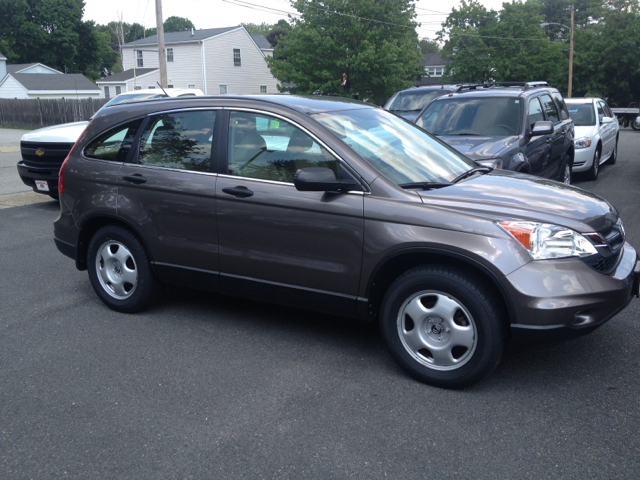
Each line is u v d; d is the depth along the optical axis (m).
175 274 4.60
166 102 4.66
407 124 4.84
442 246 3.47
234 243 4.25
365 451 2.99
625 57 47.53
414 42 41.34
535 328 3.30
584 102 12.80
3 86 52.53
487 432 3.14
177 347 4.28
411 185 3.86
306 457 2.95
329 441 3.08
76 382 3.76
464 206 3.56
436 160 4.38
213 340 4.40
